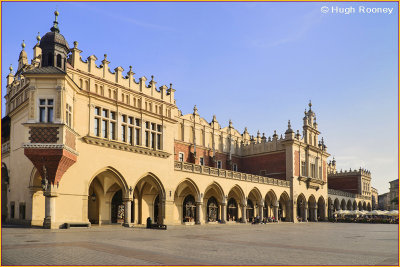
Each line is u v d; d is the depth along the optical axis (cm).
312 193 6981
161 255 1611
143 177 3966
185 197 4941
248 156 6906
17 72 4059
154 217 4584
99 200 4016
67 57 3481
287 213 6294
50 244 1864
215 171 4844
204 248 1933
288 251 1889
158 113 4222
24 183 3484
